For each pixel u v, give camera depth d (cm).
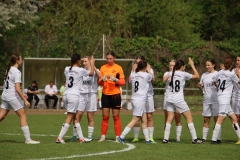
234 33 17088
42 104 10419
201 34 17388
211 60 5059
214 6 17125
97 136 5541
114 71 4862
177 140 4994
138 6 15375
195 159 3797
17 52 11462
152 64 11738
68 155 3900
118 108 4838
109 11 14925
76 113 4769
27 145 4459
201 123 7550
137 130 4972
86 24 14325
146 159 3753
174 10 15562
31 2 13775
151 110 4894
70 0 14875
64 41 11581
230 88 4812
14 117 8244
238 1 16925
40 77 10431
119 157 3825
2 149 4188
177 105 4775
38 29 14025
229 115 4850
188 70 11781
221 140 5244
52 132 5875
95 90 4919
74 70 4622
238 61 4978
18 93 4453
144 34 15475
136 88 4728
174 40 15475
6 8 12506
